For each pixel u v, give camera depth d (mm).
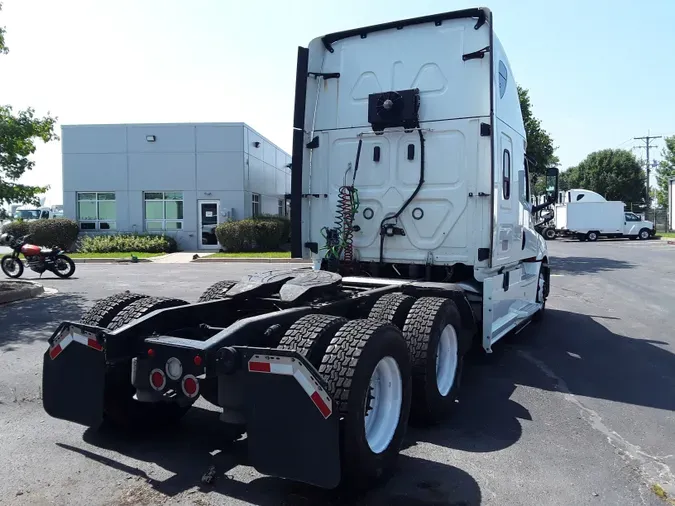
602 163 68062
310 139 7039
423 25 6484
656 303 11844
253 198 29047
